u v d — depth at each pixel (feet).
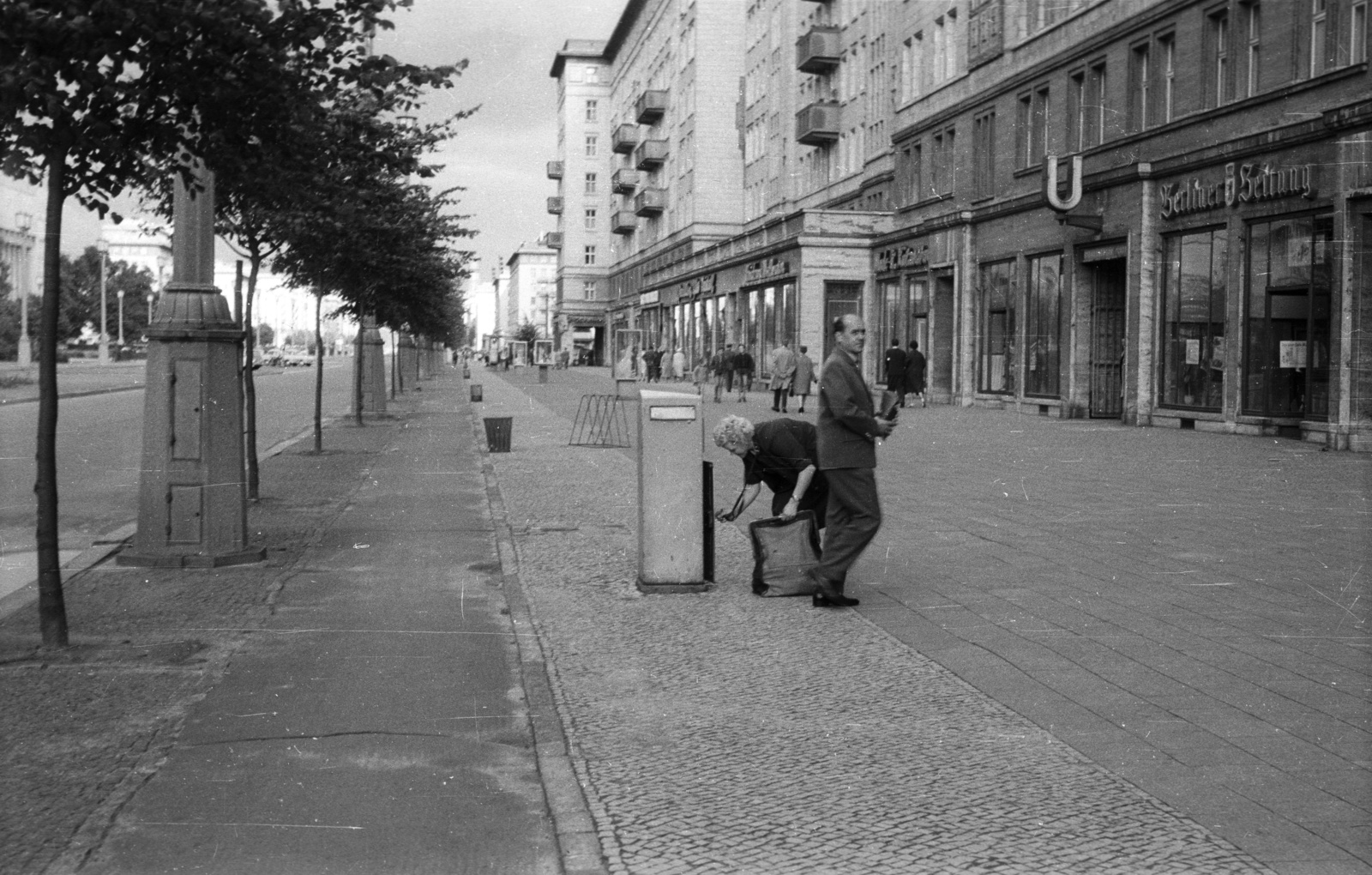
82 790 17.88
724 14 262.67
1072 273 106.42
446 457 74.28
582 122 444.14
